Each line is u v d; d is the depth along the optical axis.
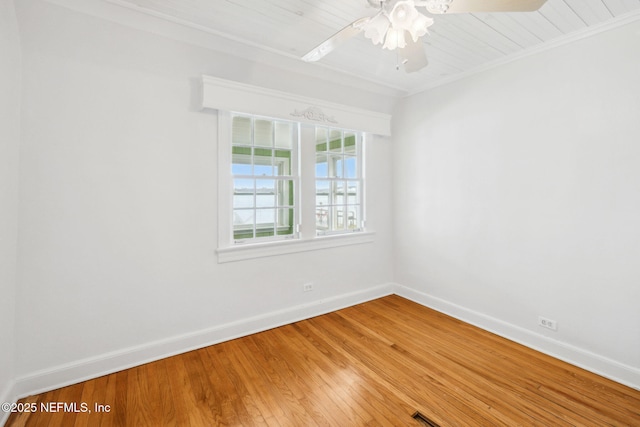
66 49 1.92
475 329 2.83
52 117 1.89
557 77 2.32
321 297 3.19
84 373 2.02
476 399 1.87
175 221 2.33
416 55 1.79
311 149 3.06
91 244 2.04
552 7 1.91
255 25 2.18
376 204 3.63
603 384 2.02
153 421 1.68
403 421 1.69
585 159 2.19
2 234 1.68
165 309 2.32
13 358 1.81
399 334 2.73
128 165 2.14
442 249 3.22
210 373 2.12
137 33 2.13
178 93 2.30
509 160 2.63
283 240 2.92
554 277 2.37
